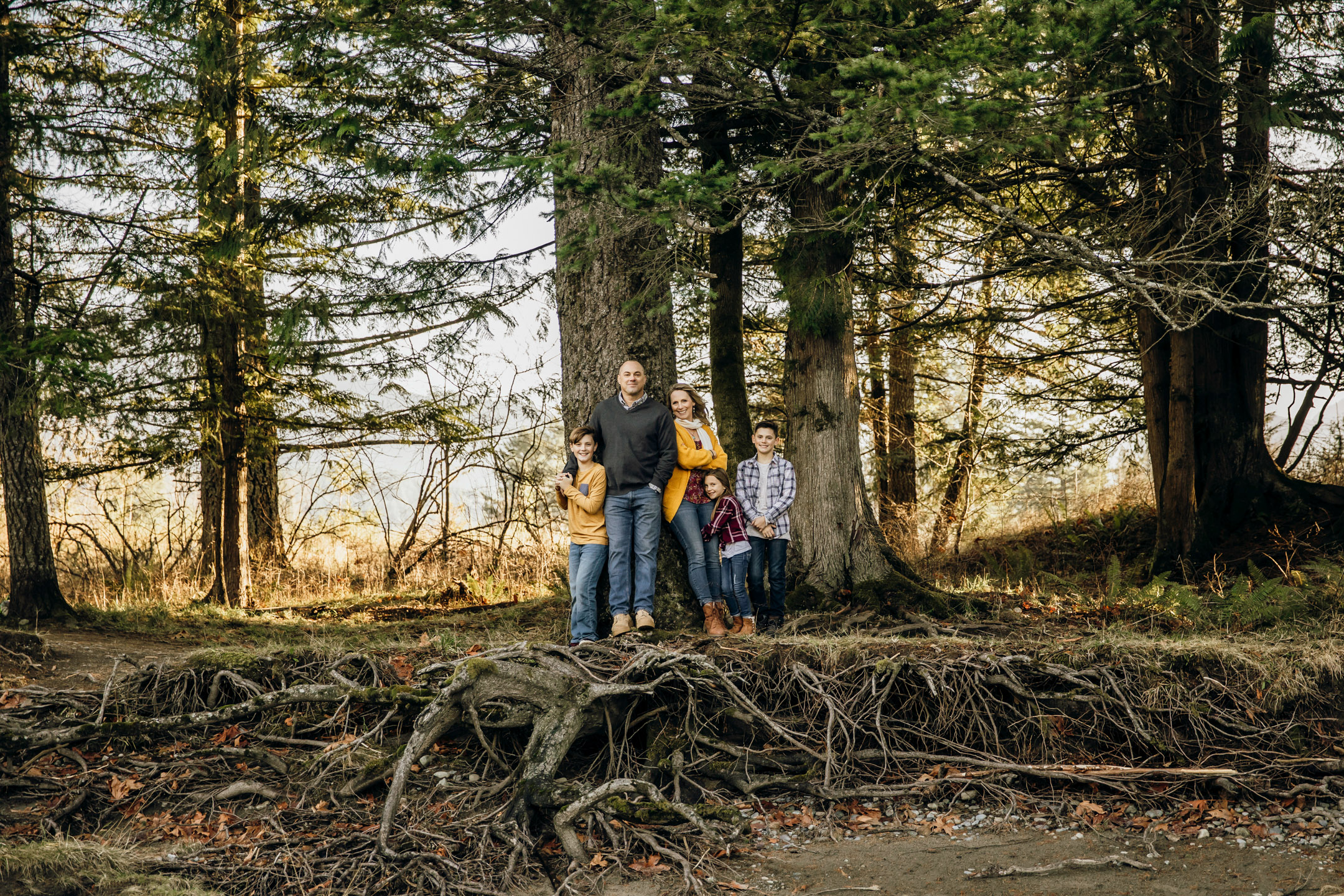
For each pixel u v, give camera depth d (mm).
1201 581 9898
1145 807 4688
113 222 11312
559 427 15617
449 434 14805
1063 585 10062
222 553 12688
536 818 4395
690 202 6016
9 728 5055
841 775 4938
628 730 5223
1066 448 14203
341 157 11352
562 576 12031
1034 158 9031
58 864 3762
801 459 8953
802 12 5883
